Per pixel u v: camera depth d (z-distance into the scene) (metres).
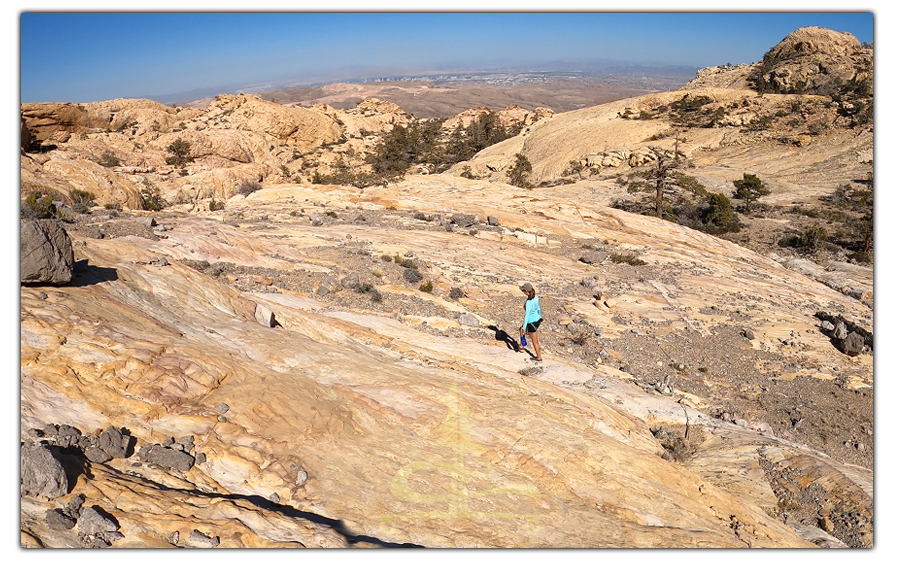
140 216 16.44
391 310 12.44
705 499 6.86
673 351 14.87
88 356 5.43
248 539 4.00
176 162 61.34
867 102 68.12
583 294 18.08
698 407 11.79
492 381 8.71
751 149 67.06
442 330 11.94
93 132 63.38
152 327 6.55
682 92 89.62
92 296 6.62
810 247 36.56
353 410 6.43
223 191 28.92
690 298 19.73
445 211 27.28
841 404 13.05
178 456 4.74
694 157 67.75
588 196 53.44
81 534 3.74
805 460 9.05
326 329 9.65
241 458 5.07
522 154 82.44
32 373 5.04
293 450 5.38
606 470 6.60
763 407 12.59
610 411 9.15
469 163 85.19
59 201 17.34
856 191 49.16
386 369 7.75
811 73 82.50
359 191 29.56
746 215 45.78
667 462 7.28
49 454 4.05
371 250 18.05
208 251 13.32
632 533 5.57
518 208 30.02
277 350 7.37
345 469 5.39
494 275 18.16
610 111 91.94
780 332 17.42
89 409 4.98
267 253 14.92
